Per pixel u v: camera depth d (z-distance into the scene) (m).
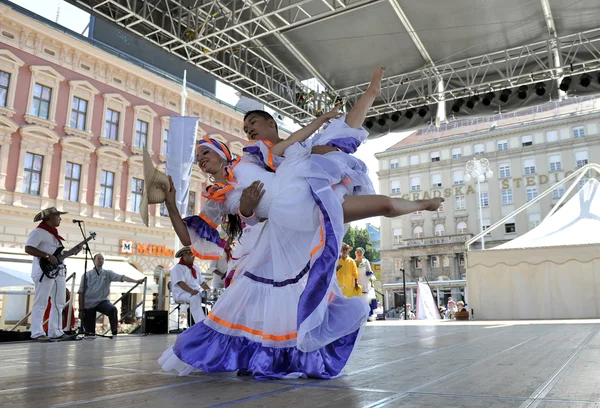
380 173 49.44
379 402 1.45
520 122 44.69
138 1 9.07
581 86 10.64
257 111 2.59
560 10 9.52
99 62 21.16
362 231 65.62
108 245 21.08
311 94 12.28
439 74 11.62
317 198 2.08
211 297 9.69
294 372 2.04
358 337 2.23
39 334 5.97
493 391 1.60
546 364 2.33
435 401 1.45
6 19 18.09
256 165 2.30
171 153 15.00
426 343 3.98
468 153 45.50
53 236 6.28
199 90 25.80
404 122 12.40
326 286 1.97
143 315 8.56
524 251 13.37
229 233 2.41
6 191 17.83
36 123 18.88
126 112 22.12
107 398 1.59
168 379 2.05
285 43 10.62
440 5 9.30
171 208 2.35
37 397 1.62
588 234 13.18
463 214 44.59
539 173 42.28
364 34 10.36
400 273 46.03
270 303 2.15
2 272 13.88
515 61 11.16
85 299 7.91
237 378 2.05
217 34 9.49
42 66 19.09
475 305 13.73
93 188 20.69
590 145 40.97
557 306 12.75
